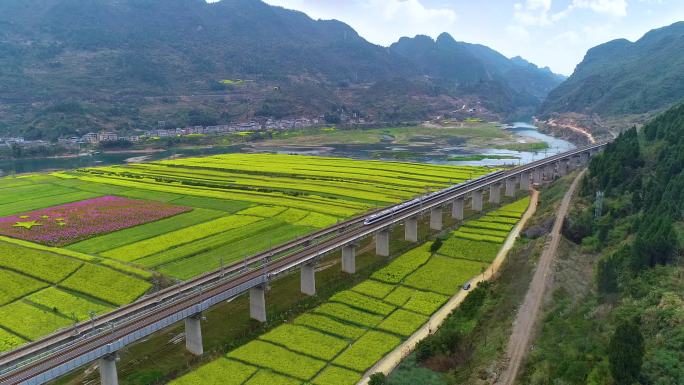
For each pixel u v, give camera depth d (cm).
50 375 5159
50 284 8975
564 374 4844
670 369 4525
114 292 8550
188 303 6731
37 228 11956
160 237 11406
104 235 11625
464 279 9219
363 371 6341
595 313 6088
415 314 7875
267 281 7631
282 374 6338
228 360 6675
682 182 9012
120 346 5788
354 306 8200
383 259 10344
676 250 6838
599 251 8762
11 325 7494
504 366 5472
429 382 5859
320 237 10706
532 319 6431
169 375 6388
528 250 9475
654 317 5425
